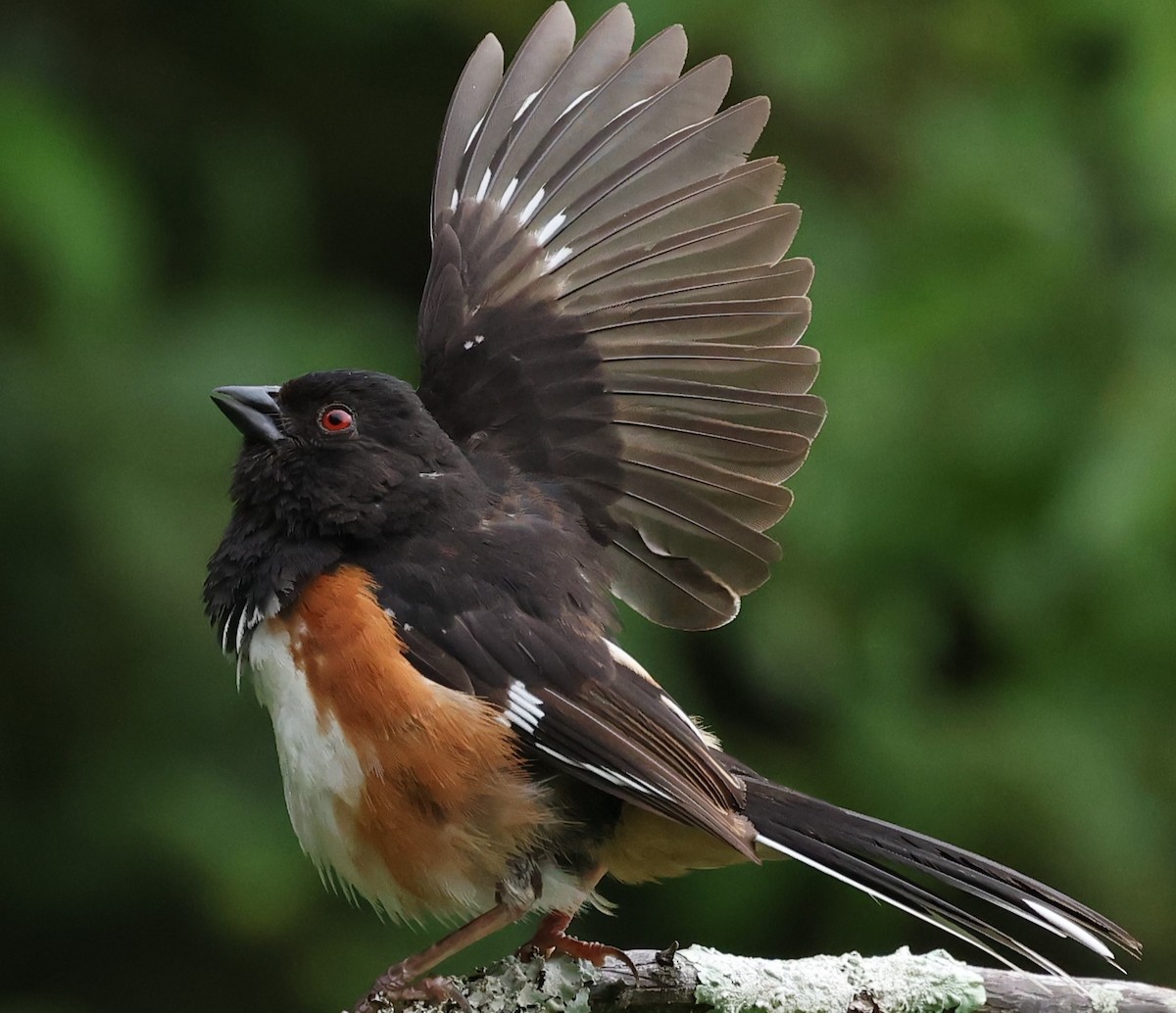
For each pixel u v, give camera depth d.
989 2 10.88
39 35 11.79
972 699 10.42
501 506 7.06
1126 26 10.43
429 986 6.48
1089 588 9.95
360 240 12.34
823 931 10.44
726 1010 6.62
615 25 7.30
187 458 10.26
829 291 10.37
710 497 7.29
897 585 10.36
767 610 10.26
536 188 7.31
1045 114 10.69
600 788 6.51
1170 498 9.43
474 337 7.30
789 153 11.09
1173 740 10.18
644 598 7.45
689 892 10.39
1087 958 10.45
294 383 6.99
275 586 6.68
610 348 7.21
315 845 6.62
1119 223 10.43
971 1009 6.67
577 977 6.60
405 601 6.66
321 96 12.38
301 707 6.51
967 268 10.26
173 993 10.90
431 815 6.45
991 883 6.57
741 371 7.11
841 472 10.12
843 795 10.25
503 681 6.61
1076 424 9.96
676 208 7.05
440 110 12.43
